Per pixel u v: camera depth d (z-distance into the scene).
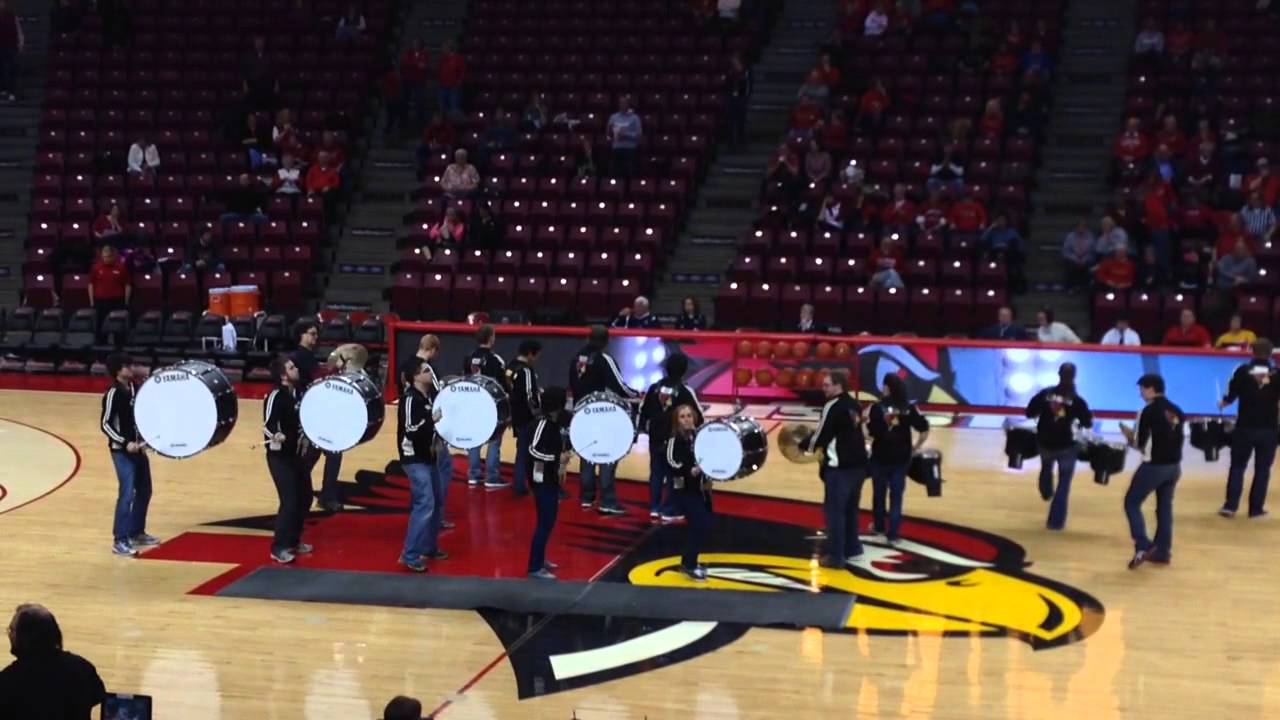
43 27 31.12
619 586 12.56
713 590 12.46
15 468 16.84
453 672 10.58
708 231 25.00
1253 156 23.91
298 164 26.19
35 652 7.24
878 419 13.80
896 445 13.84
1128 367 19.44
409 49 27.33
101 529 14.34
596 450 13.77
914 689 10.26
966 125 24.45
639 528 14.47
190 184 26.02
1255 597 12.34
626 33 28.42
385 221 25.94
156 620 11.70
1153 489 13.19
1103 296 21.78
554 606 12.02
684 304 21.39
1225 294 21.61
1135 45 26.41
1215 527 14.60
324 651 11.00
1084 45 27.50
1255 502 14.97
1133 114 25.42
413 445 12.91
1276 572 13.06
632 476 16.64
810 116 25.50
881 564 13.29
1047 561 13.38
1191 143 24.11
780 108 27.31
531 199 25.06
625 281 22.91
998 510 15.19
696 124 26.23
